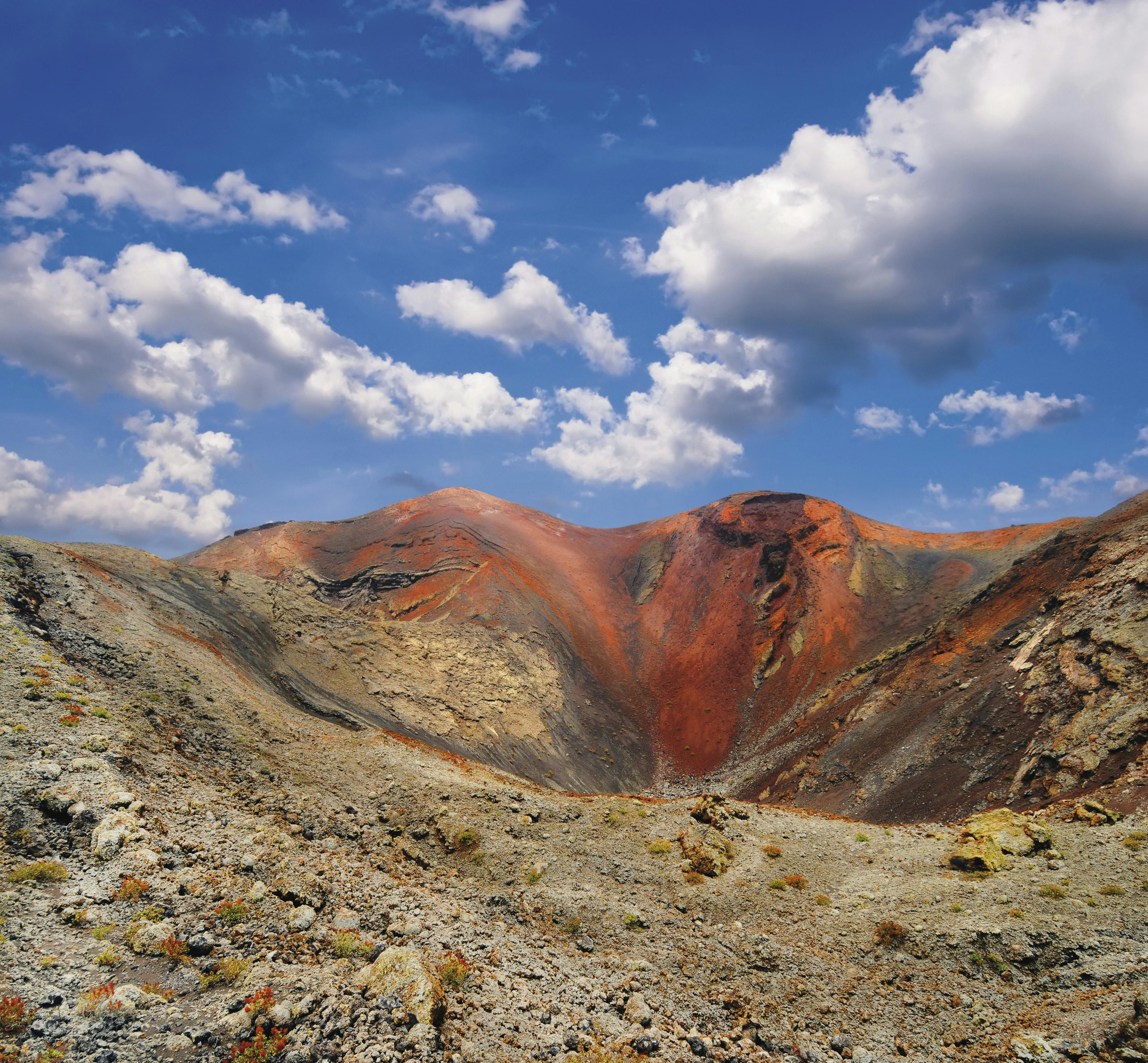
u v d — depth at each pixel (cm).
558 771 8862
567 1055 1567
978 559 14988
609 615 16362
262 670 5697
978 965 2531
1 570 3781
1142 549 6994
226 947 1554
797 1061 1928
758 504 18750
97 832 1853
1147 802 3797
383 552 16350
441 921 2217
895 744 7488
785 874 3325
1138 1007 1955
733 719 12431
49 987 1243
